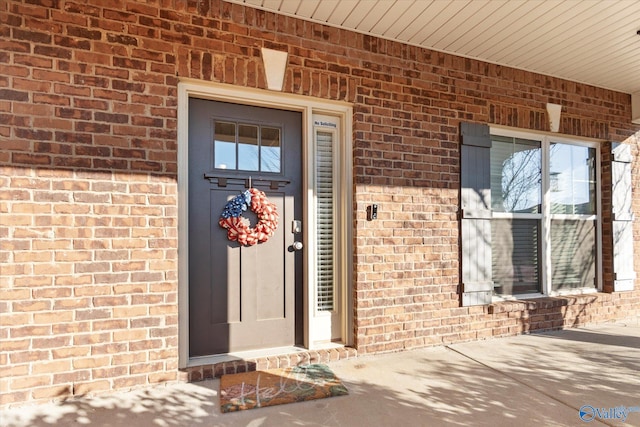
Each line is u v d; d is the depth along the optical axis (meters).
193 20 2.78
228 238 3.05
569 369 3.01
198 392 2.55
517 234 4.23
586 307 4.35
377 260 3.34
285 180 3.24
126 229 2.56
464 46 3.58
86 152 2.48
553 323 4.13
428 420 2.24
